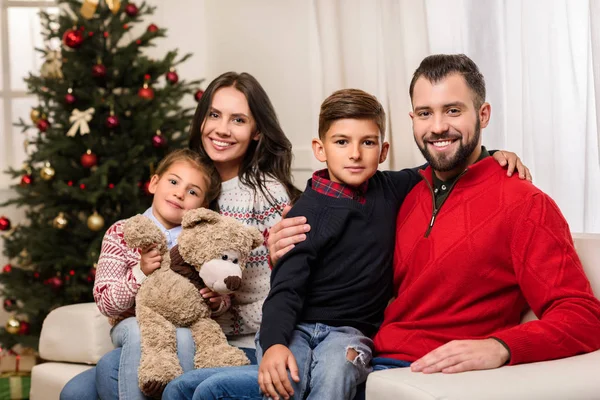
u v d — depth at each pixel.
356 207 1.74
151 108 3.22
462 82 1.67
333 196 1.76
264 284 2.06
